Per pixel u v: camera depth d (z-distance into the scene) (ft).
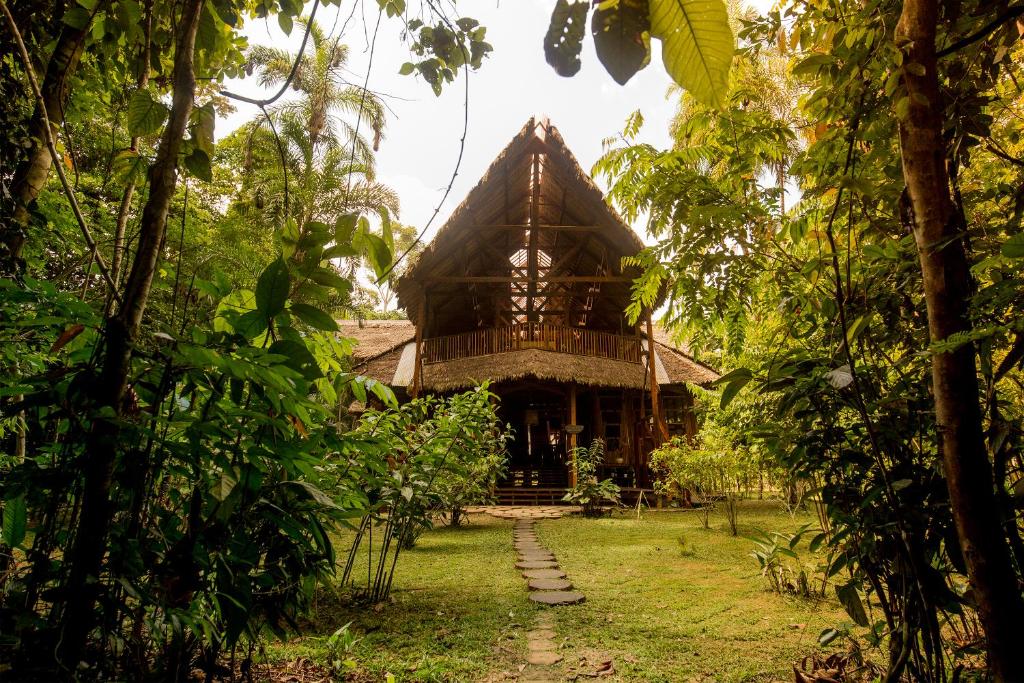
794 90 33.35
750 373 6.13
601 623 12.46
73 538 4.36
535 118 42.14
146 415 4.24
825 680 7.61
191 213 19.72
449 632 11.73
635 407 54.90
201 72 7.76
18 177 8.14
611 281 43.80
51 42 8.54
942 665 6.22
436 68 6.95
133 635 5.63
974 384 4.31
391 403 8.06
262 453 4.70
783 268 7.65
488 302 58.65
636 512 41.24
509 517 37.68
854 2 6.21
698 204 7.08
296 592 6.53
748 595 14.94
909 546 5.70
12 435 6.78
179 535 5.16
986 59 6.49
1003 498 5.29
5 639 4.12
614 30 1.73
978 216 6.97
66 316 4.66
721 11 1.43
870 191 5.50
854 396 6.15
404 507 14.02
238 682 7.97
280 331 4.72
